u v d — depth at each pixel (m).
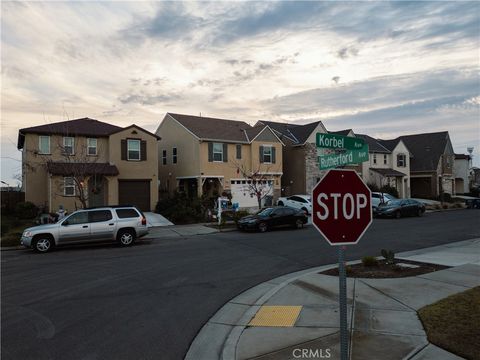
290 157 39.84
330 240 3.85
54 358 5.22
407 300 7.16
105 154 28.72
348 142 4.45
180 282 9.62
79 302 7.93
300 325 6.12
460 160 58.91
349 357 4.77
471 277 8.88
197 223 25.78
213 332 6.20
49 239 15.80
